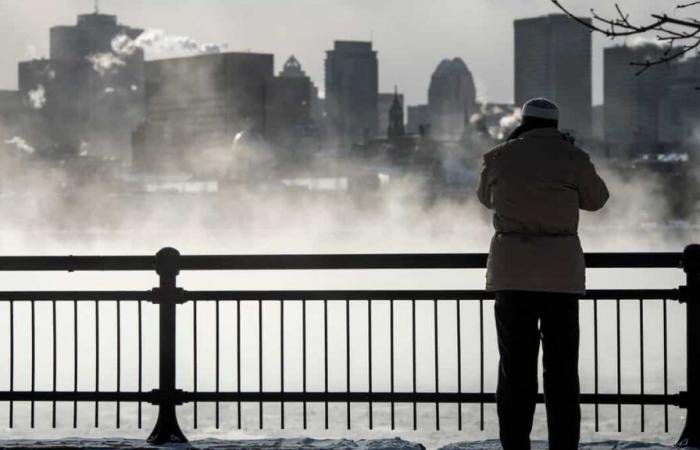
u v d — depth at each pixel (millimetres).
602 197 9406
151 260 11195
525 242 9234
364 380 78625
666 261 10695
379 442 10539
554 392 9266
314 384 76188
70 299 11344
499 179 9352
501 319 9312
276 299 11148
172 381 11109
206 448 10438
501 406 9328
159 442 10898
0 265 11312
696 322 10594
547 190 9211
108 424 71750
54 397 11328
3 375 75000
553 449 9266
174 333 11156
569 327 9234
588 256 10742
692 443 10523
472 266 10898
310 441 10664
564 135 9477
